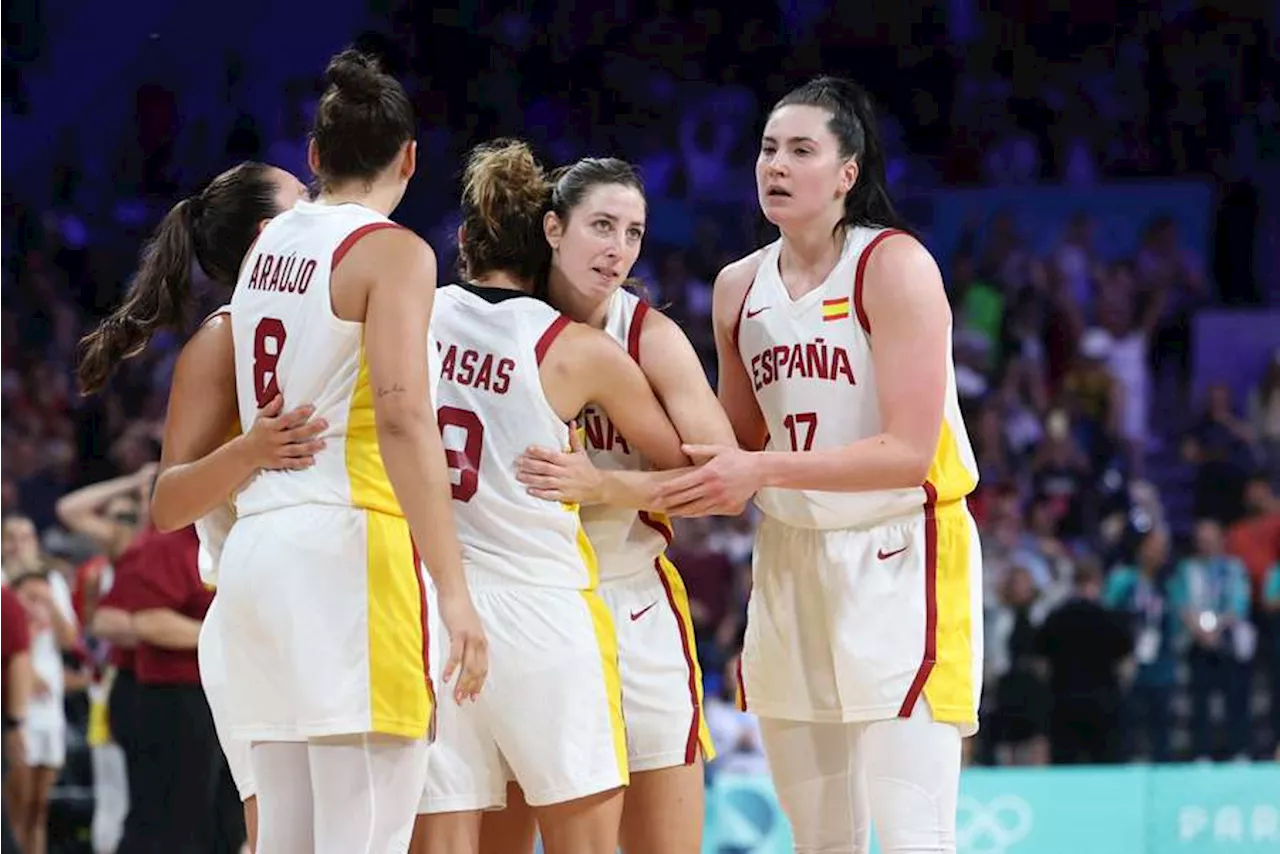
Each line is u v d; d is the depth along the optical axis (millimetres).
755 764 15188
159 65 25891
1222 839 13758
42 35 25594
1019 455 20547
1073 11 26672
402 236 5746
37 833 13703
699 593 17297
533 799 6477
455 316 6676
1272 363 21750
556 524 6520
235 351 6051
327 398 5785
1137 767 13781
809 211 6910
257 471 5910
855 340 6918
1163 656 17375
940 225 23859
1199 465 20766
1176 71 26203
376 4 26375
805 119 6879
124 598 11461
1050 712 16359
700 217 23906
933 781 6820
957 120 25828
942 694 6844
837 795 7219
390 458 5625
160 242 6703
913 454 6703
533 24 26422
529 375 6531
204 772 11547
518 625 6430
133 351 6672
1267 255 24609
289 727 5715
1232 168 25594
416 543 5664
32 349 22625
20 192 24797
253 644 5781
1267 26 26594
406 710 5680
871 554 6945
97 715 14125
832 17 26672
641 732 6887
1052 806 13602
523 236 6762
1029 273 22922
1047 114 25797
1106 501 19766
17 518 14594
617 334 6902
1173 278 23188
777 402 7113
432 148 25047
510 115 25609
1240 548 18578
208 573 6801
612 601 6926
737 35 26516
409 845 6477
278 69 26109
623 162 6820
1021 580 16734
